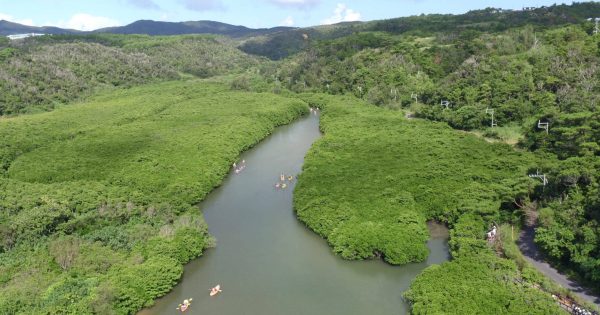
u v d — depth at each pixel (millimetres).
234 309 66438
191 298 69125
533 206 83125
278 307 66312
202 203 104375
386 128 143000
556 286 61656
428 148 119062
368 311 64688
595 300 59531
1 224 79312
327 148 127625
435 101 170875
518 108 140375
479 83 162000
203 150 128375
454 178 98250
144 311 66375
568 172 77562
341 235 80688
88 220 83812
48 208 83312
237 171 124562
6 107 176625
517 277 64438
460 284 63719
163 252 76375
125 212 87625
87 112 175125
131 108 182625
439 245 80438
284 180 117188
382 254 77125
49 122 156750
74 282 65625
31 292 63625
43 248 76062
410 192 94875
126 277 68188
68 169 113750
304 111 199000
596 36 162875
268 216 96500
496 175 97500
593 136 93500
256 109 183000
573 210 70875
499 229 77688
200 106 190375
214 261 79438
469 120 145500
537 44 180000
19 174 111125
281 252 81562
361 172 106875
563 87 139875
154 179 107438
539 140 113438
